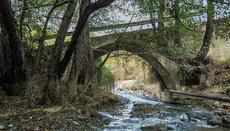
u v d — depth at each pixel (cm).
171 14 2078
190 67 3158
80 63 2162
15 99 2014
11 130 1359
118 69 4650
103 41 2902
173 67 3225
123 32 2488
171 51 2747
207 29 2886
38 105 1873
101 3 1827
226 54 3262
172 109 2498
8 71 2100
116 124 1755
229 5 1723
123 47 2664
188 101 2825
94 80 2411
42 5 2291
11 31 1905
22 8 2295
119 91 4072
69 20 1903
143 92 3716
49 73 1923
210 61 3159
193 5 1897
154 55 3119
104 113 2039
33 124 1475
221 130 1664
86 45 2250
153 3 2100
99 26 2506
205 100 2714
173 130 1659
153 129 1648
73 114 1758
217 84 3005
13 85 2103
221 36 1938
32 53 2381
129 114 2127
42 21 2430
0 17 1855
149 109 2367
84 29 2222
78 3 2378
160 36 2514
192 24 2147
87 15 1872
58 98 1911
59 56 1933
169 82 3284
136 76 4116
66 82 2059
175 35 2553
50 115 1667
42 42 2098
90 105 2145
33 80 1980
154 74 3541
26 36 2480
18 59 2041
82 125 1588
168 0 2009
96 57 2992
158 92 3341
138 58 3391
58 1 2247
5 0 1780
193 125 1805
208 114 2173
